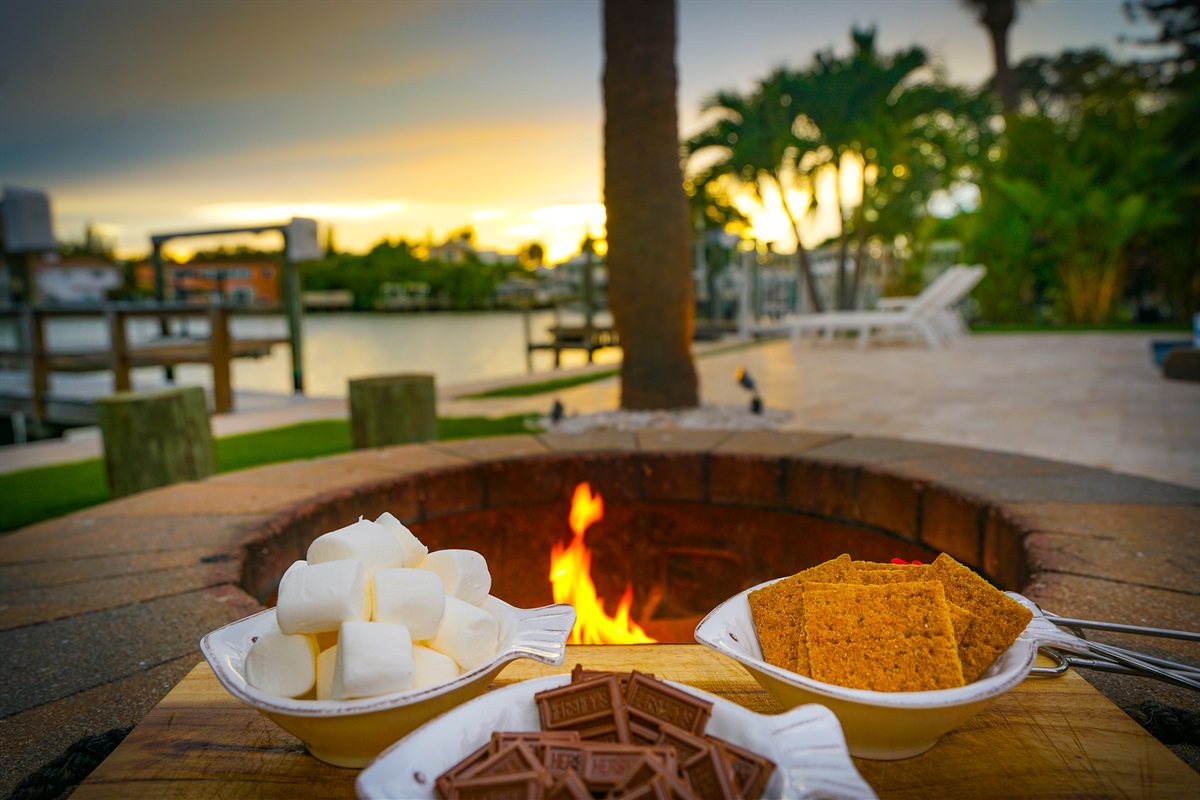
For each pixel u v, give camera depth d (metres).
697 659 1.09
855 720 0.75
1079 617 1.39
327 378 15.35
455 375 15.55
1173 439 4.86
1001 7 24.08
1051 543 1.74
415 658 0.78
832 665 0.78
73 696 1.22
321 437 6.06
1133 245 16.31
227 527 2.03
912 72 13.95
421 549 0.92
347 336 27.19
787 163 14.13
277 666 0.77
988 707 0.94
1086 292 16.47
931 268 17.66
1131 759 0.83
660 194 5.38
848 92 13.72
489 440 2.92
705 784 0.59
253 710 0.98
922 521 2.18
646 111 5.25
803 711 0.67
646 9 5.12
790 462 2.47
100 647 1.39
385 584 0.78
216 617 1.51
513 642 0.85
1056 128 17.14
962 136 15.49
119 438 3.69
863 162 14.00
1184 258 16.00
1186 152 16.30
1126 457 4.38
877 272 17.61
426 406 4.27
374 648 0.73
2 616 1.52
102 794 0.81
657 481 2.59
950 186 15.76
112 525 2.07
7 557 1.85
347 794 0.80
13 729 1.13
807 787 0.59
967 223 17.25
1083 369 8.88
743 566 2.54
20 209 10.88
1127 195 15.96
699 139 14.39
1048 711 0.92
